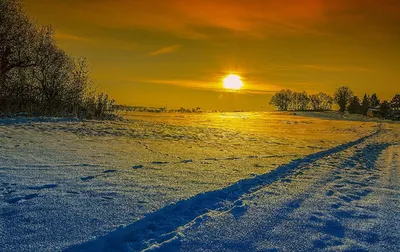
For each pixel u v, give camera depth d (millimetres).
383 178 6844
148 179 5520
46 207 3916
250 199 4793
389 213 4430
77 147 8672
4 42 18234
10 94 18828
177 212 4125
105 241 3203
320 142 13539
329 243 3406
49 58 20078
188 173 6145
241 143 11992
